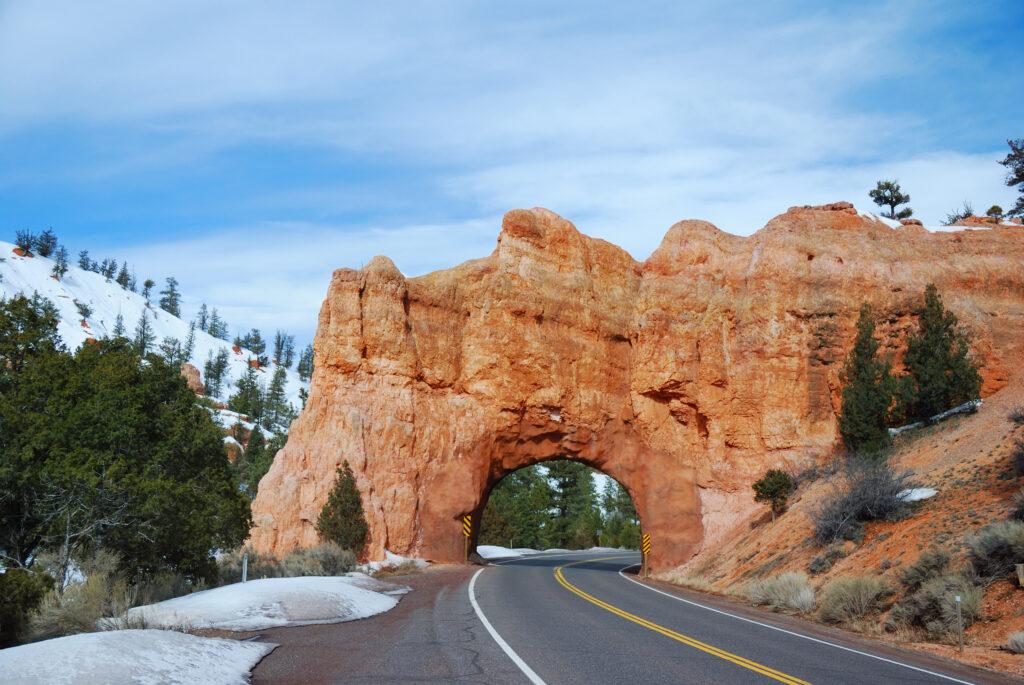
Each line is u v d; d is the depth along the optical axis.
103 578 19.02
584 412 46.06
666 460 45.50
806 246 44.78
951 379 37.50
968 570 18.39
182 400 33.09
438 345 45.59
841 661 12.55
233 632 14.32
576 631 14.73
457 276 47.09
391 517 41.78
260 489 41.59
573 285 47.16
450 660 11.12
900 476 28.14
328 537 39.19
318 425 42.78
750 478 43.22
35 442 25.39
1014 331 40.38
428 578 31.08
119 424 27.31
